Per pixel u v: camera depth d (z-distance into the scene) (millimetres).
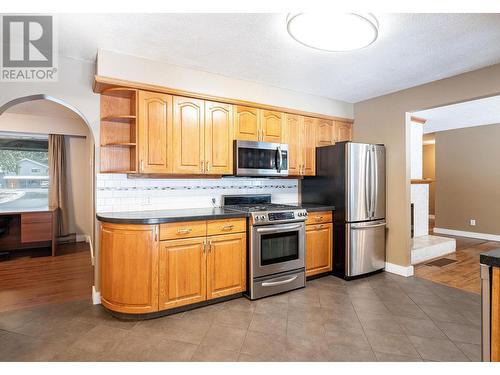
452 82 3230
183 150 2975
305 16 1909
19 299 3016
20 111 4820
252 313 2674
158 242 2537
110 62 2623
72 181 5754
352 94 3941
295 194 4270
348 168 3553
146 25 2199
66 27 2234
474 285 3432
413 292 3203
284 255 3203
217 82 3189
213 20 2123
